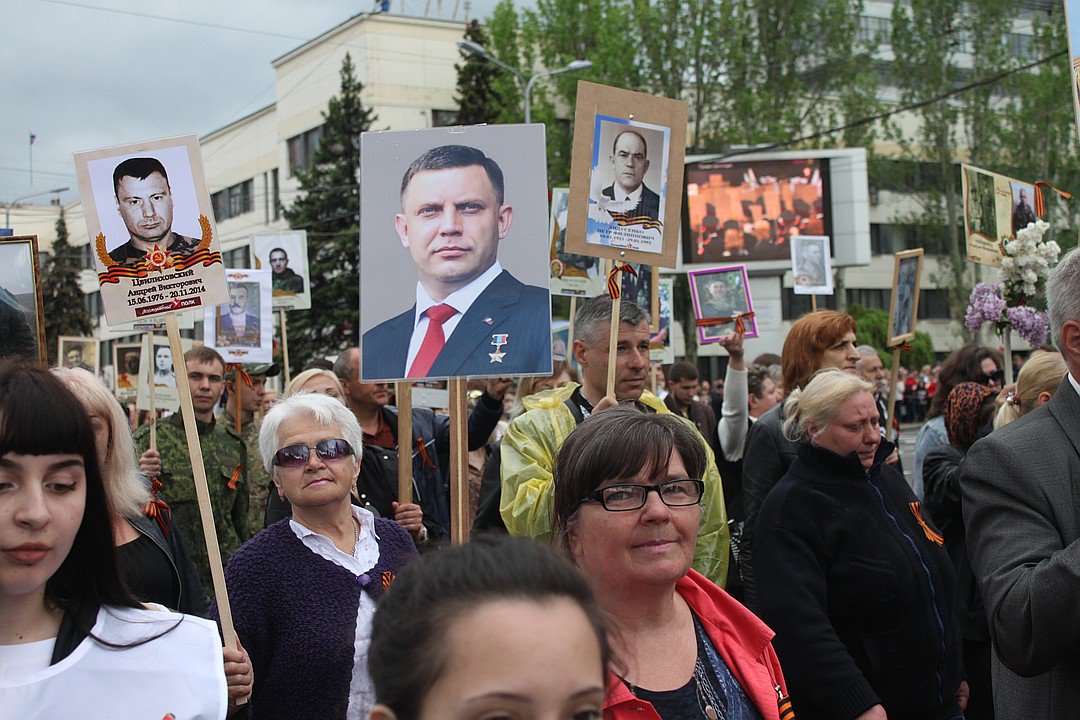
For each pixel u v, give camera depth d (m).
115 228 3.57
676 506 2.52
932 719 3.77
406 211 4.01
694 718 2.40
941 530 5.12
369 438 5.81
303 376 5.70
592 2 37.56
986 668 4.71
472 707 1.40
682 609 2.63
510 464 4.02
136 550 3.78
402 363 3.95
